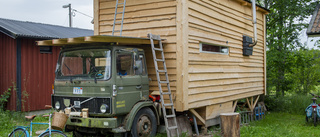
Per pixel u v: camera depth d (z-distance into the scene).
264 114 12.31
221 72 9.32
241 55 10.72
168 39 7.71
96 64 6.61
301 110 13.27
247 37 10.85
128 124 6.43
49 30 13.25
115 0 8.72
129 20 8.45
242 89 10.73
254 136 7.78
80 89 6.62
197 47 8.12
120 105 6.42
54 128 5.78
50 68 12.08
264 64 12.70
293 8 15.16
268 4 16.36
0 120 9.09
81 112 6.41
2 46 11.63
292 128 9.44
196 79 8.02
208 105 8.69
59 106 7.00
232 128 7.16
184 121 8.11
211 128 9.09
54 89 7.15
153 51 7.15
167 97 7.69
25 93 11.05
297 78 16.97
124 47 6.79
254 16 10.95
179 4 7.53
